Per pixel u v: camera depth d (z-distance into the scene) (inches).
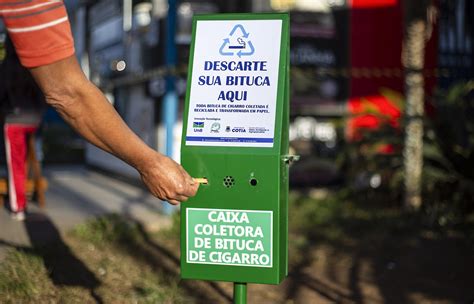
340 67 441.1
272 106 114.6
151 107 427.5
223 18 118.5
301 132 442.3
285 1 428.8
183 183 106.0
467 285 253.1
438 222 338.6
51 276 223.0
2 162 343.0
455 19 456.8
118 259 257.1
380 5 440.5
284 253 120.7
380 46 441.4
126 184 473.7
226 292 237.0
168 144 344.5
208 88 117.3
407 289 249.3
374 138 399.9
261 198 114.8
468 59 460.1
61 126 793.6
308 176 443.2
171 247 285.6
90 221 301.0
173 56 342.6
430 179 373.4
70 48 94.1
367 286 252.2
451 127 383.9
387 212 372.5
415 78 374.0
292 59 433.7
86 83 96.3
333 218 354.9
